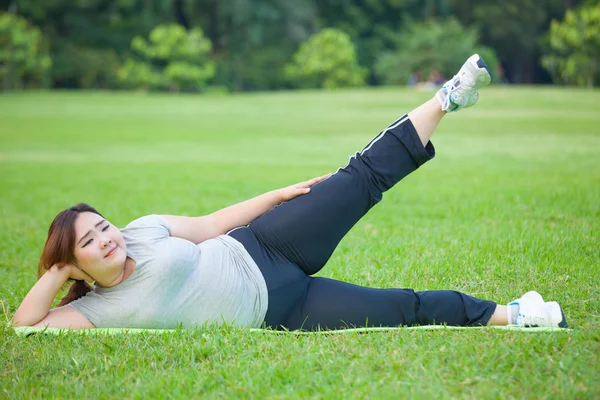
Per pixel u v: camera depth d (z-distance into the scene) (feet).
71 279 12.41
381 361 10.37
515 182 30.17
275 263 12.58
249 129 65.92
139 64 160.35
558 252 16.74
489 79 12.97
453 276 15.25
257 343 11.36
